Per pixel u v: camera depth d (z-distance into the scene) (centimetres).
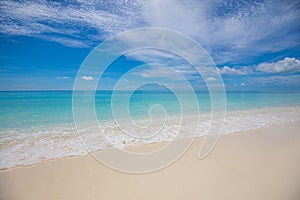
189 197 295
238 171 372
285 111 1125
